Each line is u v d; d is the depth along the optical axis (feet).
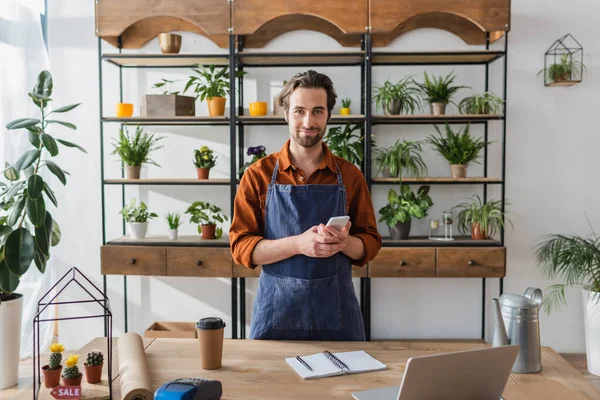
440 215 12.19
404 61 11.88
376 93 12.07
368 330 11.78
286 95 6.23
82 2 12.13
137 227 11.57
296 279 6.17
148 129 12.34
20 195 10.13
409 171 11.99
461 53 11.02
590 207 12.14
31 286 12.25
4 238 9.94
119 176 12.38
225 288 12.58
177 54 11.14
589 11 11.84
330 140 11.55
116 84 12.25
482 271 10.91
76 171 12.36
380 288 12.40
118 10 10.84
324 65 12.10
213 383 3.73
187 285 12.59
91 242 12.49
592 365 11.08
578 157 12.07
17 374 10.32
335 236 5.50
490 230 11.91
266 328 6.23
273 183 6.47
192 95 12.28
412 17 11.84
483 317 12.28
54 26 12.17
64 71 12.24
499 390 3.79
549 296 12.21
